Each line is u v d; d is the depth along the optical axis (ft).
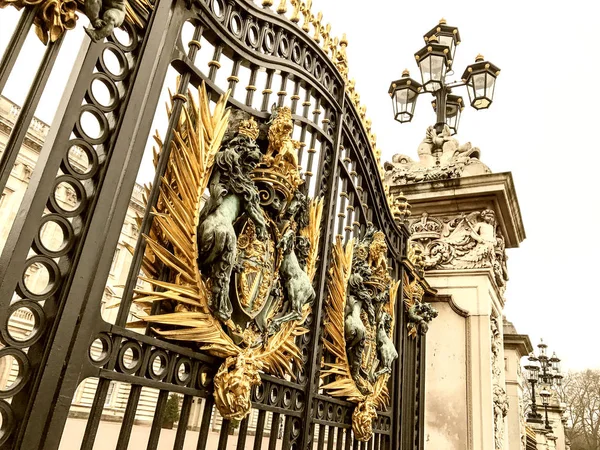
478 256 17.81
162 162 6.62
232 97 7.91
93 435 5.22
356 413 10.54
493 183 17.66
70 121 5.49
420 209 19.30
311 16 10.31
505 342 31.96
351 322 10.54
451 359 17.02
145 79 6.33
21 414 4.76
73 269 5.30
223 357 6.97
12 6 4.91
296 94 9.56
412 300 14.89
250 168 7.60
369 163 12.91
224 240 6.79
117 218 5.82
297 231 8.95
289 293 8.29
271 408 7.86
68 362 5.08
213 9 7.77
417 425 13.67
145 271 6.38
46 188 5.19
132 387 5.82
